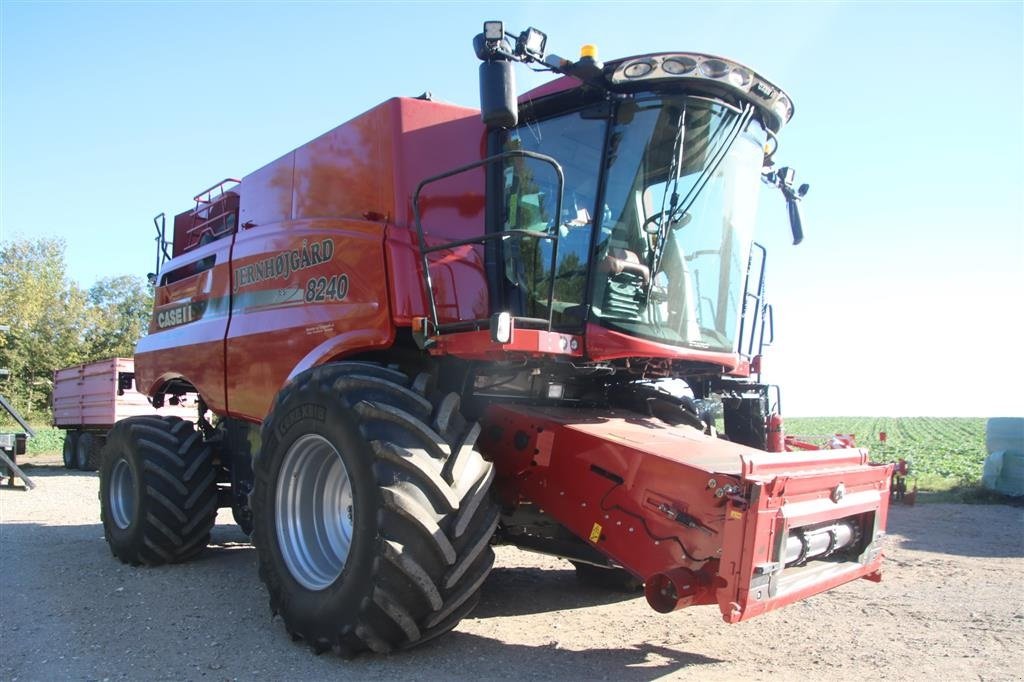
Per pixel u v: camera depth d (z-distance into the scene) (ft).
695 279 15.78
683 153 14.89
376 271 15.88
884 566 22.71
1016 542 27.17
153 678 12.35
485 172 16.94
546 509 14.47
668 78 14.25
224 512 34.42
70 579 19.83
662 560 12.48
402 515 12.01
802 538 12.39
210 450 22.25
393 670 12.67
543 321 13.71
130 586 19.01
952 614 17.13
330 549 14.39
